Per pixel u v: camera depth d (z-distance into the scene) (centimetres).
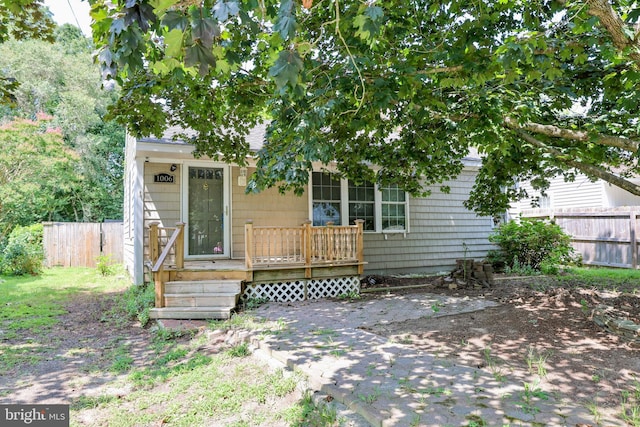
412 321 535
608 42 350
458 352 402
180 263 685
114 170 2395
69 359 461
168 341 523
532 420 256
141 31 150
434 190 1084
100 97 2202
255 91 499
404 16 408
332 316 576
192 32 143
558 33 385
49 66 2028
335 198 962
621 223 1055
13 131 1239
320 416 287
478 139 467
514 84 461
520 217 1096
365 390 307
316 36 380
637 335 425
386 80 352
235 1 143
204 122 624
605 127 471
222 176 858
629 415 264
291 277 717
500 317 542
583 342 430
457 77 352
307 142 404
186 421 305
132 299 726
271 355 418
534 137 531
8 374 414
